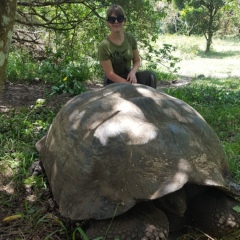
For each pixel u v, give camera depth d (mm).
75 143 2455
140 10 7309
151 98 2572
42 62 8547
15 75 7461
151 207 2201
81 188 2303
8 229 2510
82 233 2156
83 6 7848
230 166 3260
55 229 2510
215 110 5426
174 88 7594
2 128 4195
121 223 2139
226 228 2314
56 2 7000
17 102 5723
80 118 2547
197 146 2361
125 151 2258
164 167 2195
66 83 6387
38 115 4766
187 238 2389
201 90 6965
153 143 2266
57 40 8195
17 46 9445
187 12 16609
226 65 12422
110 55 3840
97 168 2279
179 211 2191
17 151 3594
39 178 3070
